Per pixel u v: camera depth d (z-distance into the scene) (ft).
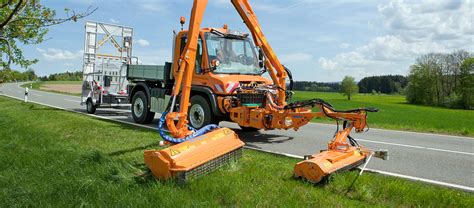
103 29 58.49
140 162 20.16
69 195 14.74
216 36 32.73
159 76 38.70
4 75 20.92
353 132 41.11
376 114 101.76
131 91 43.11
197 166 16.53
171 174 15.97
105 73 53.93
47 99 92.43
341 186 16.14
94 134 30.32
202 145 17.65
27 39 18.88
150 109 39.75
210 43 32.27
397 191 15.56
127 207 13.46
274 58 32.19
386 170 21.72
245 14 31.09
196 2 23.08
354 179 16.70
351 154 18.54
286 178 17.34
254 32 31.73
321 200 14.39
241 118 29.78
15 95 113.80
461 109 214.48
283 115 27.35
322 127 44.27
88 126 34.50
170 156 16.01
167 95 37.42
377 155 18.86
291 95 33.47
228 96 30.83
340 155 17.83
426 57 243.81
